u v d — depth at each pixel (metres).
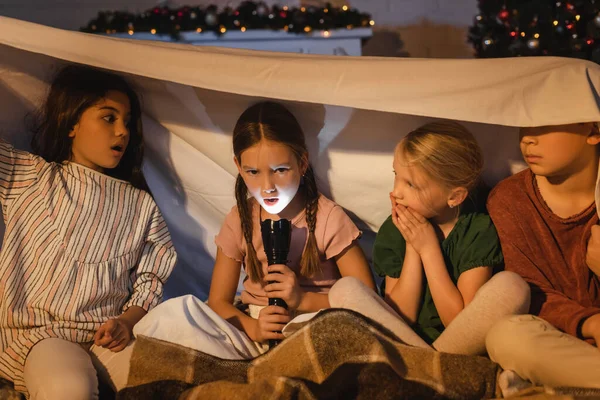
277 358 1.26
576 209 1.42
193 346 1.32
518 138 1.54
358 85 1.37
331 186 1.64
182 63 1.43
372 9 4.31
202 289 1.90
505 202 1.47
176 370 1.26
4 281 1.50
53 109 1.61
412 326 1.47
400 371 1.21
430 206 1.43
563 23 2.79
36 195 1.55
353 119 1.58
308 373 1.22
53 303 1.48
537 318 1.21
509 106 1.32
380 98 1.37
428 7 4.31
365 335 1.23
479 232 1.45
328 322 1.24
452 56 4.30
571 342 1.16
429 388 1.17
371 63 1.38
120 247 1.57
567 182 1.41
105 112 1.58
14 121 1.66
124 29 3.69
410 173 1.41
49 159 1.62
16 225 1.54
